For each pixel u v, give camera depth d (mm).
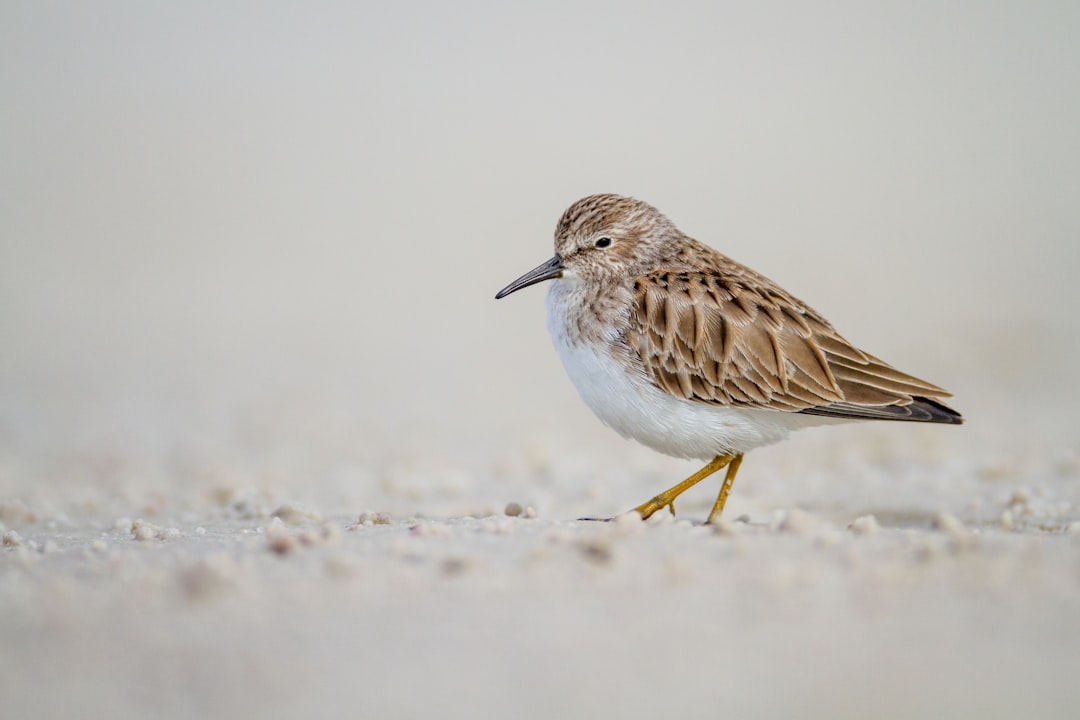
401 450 16000
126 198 32938
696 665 6777
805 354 10695
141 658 6828
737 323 10727
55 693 6430
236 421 17734
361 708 6309
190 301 25703
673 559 8125
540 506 12734
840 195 32281
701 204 31344
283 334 23406
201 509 12266
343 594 7758
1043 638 7090
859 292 25094
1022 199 31906
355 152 36469
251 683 6547
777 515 10086
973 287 25188
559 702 6395
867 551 8594
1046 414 17281
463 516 11406
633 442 16578
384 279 27438
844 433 16609
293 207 32750
